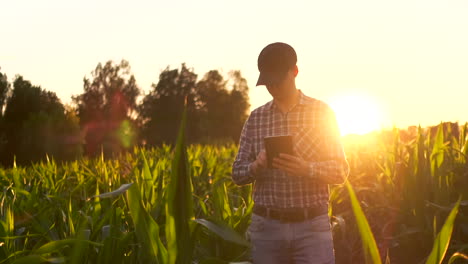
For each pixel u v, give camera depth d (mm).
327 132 3588
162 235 4254
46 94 78188
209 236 4402
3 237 3436
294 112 3641
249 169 3607
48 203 4945
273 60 3525
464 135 6875
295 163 3367
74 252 2543
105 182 6453
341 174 3465
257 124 3787
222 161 11109
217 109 99375
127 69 105562
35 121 51312
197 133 94188
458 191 5719
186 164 2789
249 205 4680
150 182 4621
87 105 102125
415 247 5691
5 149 52000
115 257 3312
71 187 6949
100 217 4664
